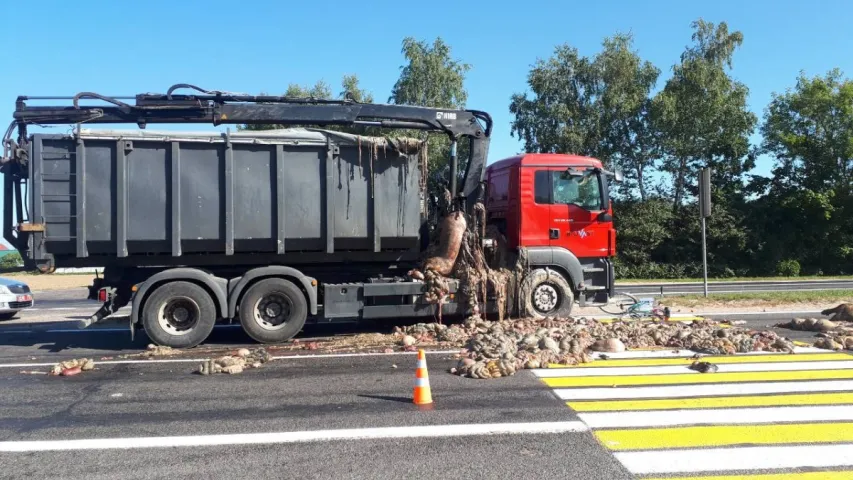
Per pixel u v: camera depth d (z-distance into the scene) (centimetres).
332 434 508
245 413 573
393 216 991
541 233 1066
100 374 746
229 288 930
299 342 948
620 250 3366
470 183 1103
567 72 3431
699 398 604
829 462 440
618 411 564
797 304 1374
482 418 547
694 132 3344
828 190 3619
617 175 1136
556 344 805
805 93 3712
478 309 1003
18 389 675
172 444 490
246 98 1015
